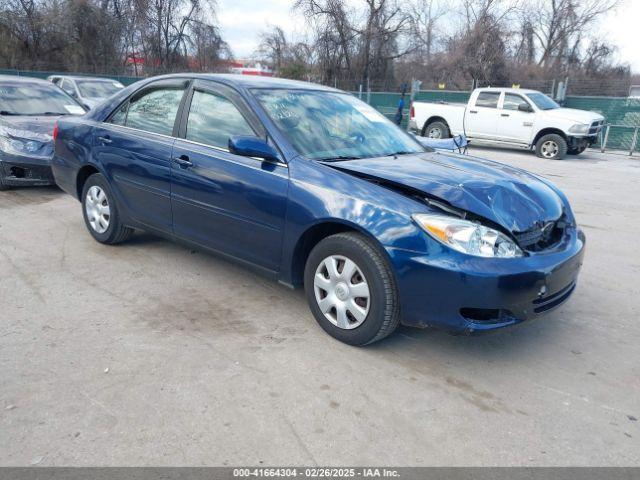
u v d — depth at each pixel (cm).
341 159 381
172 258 502
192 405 283
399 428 272
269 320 384
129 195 474
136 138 461
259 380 308
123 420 269
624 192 936
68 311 386
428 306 312
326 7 3036
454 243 304
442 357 344
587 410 295
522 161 1346
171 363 322
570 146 1393
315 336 362
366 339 338
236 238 395
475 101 1544
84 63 3166
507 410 292
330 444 258
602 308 432
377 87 2925
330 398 294
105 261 488
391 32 3072
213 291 432
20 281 437
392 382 313
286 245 363
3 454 243
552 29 3159
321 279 355
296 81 471
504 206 336
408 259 310
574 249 354
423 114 1652
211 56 3525
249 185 376
